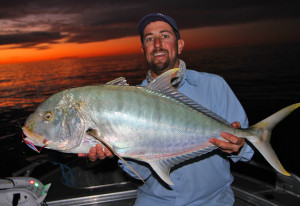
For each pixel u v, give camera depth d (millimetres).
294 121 14594
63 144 1665
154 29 2244
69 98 1678
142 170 2150
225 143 1706
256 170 7199
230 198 2080
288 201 2193
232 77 49406
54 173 3027
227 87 2203
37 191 1896
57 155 3076
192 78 2211
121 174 2943
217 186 2055
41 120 1659
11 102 38844
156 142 1706
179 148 1746
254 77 47344
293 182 2266
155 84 1760
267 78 44500
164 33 2240
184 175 2035
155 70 2287
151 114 1692
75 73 112375
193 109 1778
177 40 2357
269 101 24469
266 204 2205
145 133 1681
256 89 32594
